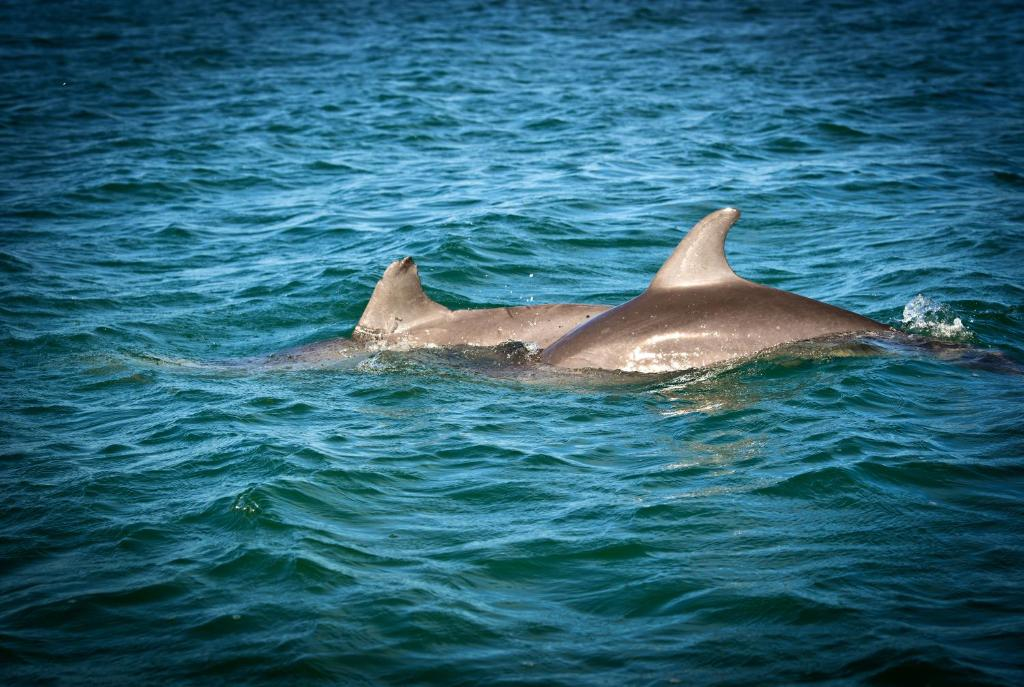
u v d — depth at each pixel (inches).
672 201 1461.6
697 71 2588.6
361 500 650.2
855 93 2250.2
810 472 655.8
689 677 464.1
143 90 2444.6
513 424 773.9
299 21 3698.3
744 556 564.4
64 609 532.7
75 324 1047.6
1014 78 2391.7
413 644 498.0
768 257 1228.5
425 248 1248.2
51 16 3767.2
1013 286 1053.8
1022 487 629.0
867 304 1032.8
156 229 1418.6
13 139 1955.0
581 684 464.1
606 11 3843.5
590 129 1964.8
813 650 478.3
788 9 3782.0
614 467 689.6
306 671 476.7
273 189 1622.8
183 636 507.2
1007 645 473.4
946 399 765.3
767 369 827.4
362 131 2006.6
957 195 1465.3
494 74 2603.3
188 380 890.1
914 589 523.8
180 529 616.1
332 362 927.0
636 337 869.2
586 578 553.3
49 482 685.9
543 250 1259.2
